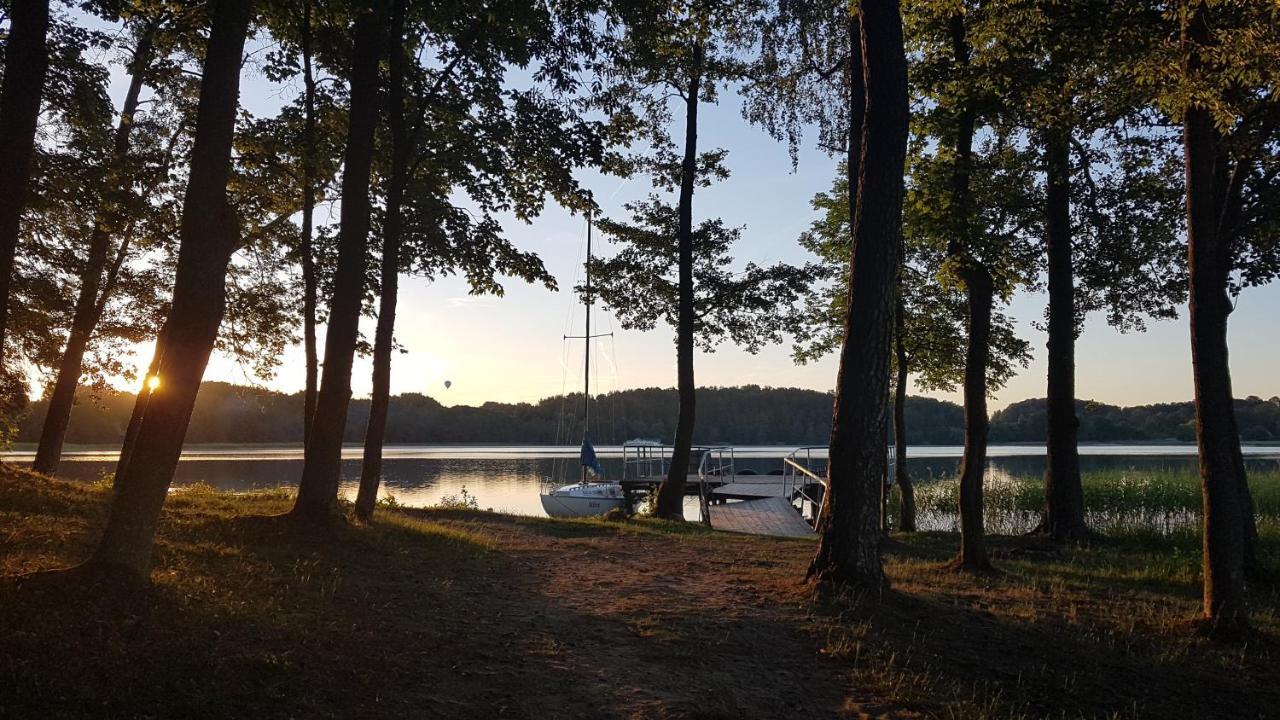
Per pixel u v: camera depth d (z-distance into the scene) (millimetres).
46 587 5340
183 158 13125
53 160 11898
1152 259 16094
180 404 6094
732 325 19859
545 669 5699
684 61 17984
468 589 7961
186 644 5000
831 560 8078
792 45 14492
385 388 12633
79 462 40188
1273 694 6215
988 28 10180
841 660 6277
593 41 12047
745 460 63531
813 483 27266
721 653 6281
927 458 64062
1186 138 7836
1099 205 15211
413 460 59156
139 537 5883
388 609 6703
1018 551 13398
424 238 14656
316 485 9906
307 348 13328
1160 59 8164
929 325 18172
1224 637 7312
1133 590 9438
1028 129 12516
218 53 6266
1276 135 10953
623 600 7844
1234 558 7496
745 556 11055
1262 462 47500
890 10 8117
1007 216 14023
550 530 14000
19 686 4121
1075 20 9234
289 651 5258
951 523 21766
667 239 19656
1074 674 6402
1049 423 15141
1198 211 7738
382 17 10281
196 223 6145
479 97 12594
